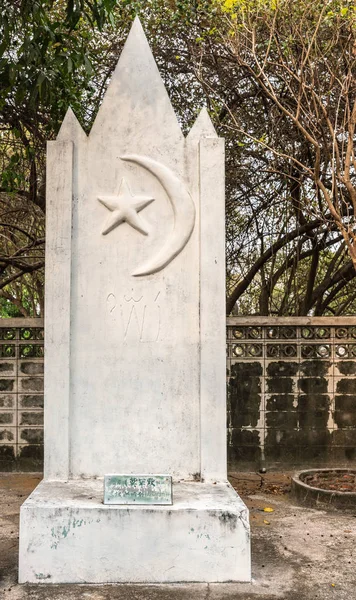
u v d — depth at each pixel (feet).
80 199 14.66
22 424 24.12
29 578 12.43
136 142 14.79
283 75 24.72
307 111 25.03
